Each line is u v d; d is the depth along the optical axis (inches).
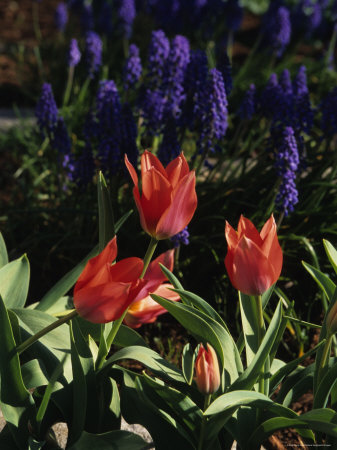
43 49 266.2
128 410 66.9
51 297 80.0
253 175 130.9
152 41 143.1
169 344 109.6
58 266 131.5
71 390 66.6
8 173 173.2
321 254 126.5
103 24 249.4
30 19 346.3
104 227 65.2
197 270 126.0
